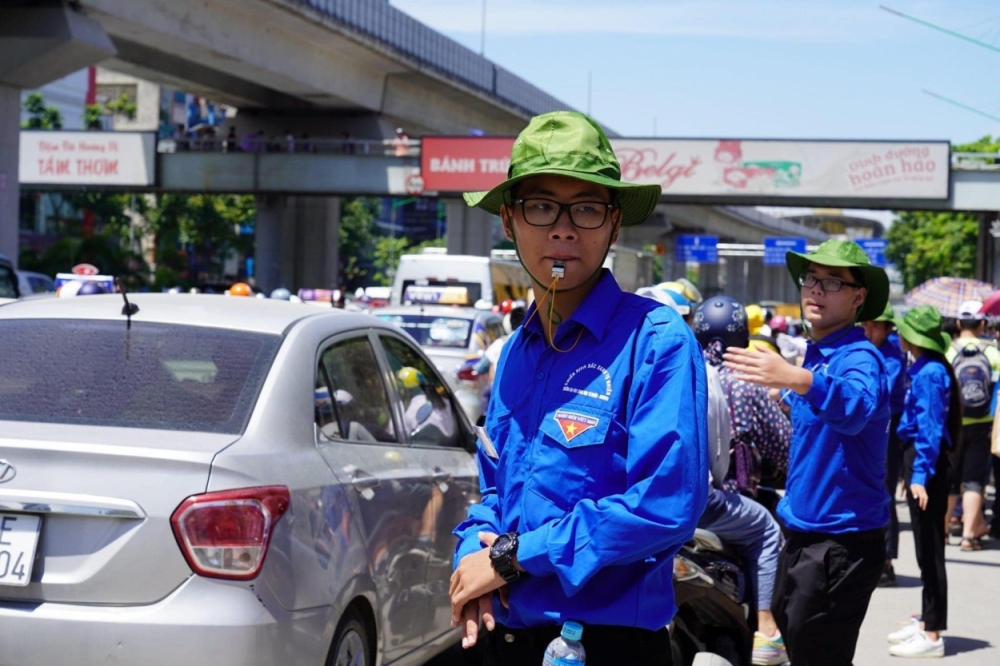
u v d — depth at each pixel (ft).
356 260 285.23
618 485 8.41
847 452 15.28
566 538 8.14
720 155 114.73
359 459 15.46
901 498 46.21
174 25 102.12
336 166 125.49
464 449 19.95
